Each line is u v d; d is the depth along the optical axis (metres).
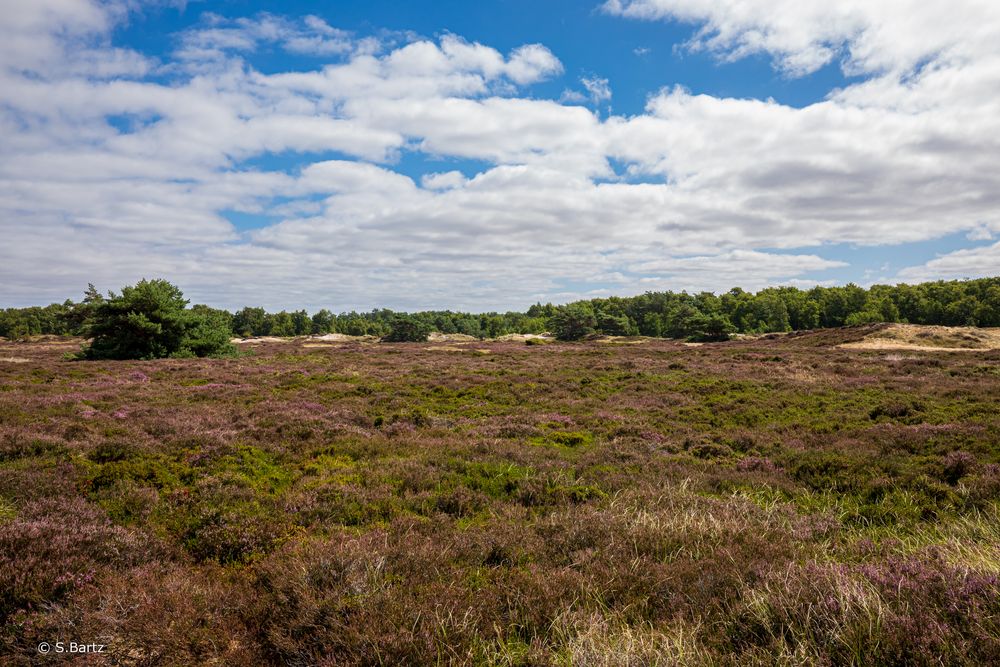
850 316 107.62
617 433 14.06
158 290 38.34
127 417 13.55
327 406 17.23
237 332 117.38
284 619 4.41
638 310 134.38
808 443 12.53
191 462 9.60
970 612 3.76
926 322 103.25
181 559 5.98
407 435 13.23
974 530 6.31
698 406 18.19
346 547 5.64
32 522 5.83
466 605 4.61
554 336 109.31
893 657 3.49
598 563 5.63
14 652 3.89
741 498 8.34
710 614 4.49
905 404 16.41
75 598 4.53
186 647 4.07
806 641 3.77
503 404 19.30
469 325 132.38
